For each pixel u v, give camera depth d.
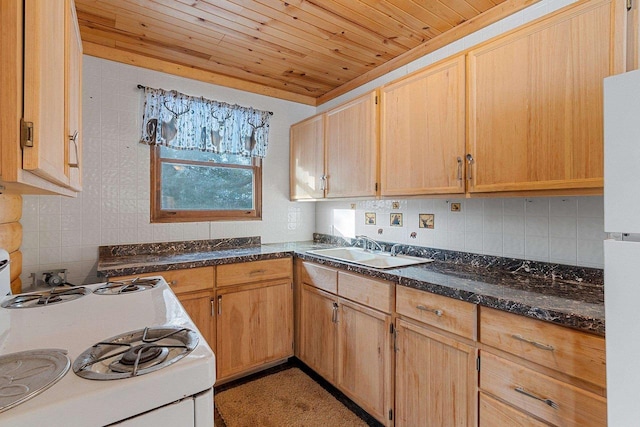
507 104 1.43
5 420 0.54
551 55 1.29
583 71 1.21
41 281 1.95
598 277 1.43
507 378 1.20
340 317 2.04
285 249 2.63
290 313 2.47
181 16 1.85
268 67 2.54
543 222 1.62
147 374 0.68
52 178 0.86
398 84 1.94
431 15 1.86
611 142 0.80
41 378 0.66
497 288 1.37
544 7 1.62
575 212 1.51
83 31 2.02
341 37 2.09
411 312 1.57
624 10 1.12
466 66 1.59
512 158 1.42
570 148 1.24
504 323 1.21
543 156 1.32
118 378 0.67
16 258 1.73
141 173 2.38
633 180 0.76
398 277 1.62
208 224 2.66
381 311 1.74
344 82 2.85
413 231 2.29
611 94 0.80
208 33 2.04
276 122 3.03
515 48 1.41
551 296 1.25
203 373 0.74
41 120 0.70
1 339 0.88
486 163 1.51
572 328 1.04
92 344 0.85
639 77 0.75
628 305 0.77
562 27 1.26
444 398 1.43
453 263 1.99
